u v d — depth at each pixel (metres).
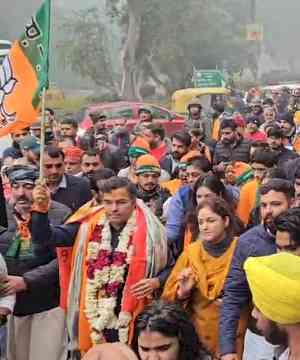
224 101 28.23
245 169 8.42
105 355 3.25
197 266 4.95
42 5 5.81
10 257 5.81
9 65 5.92
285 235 4.04
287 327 2.84
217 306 4.93
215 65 43.56
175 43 41.34
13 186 5.80
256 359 4.58
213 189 5.89
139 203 5.31
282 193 4.72
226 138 11.07
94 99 41.62
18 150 10.33
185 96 28.39
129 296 5.12
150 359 3.63
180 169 7.58
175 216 6.07
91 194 7.21
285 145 10.82
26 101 5.90
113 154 10.27
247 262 2.94
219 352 4.76
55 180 7.10
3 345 6.24
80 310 5.25
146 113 14.28
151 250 5.14
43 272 5.69
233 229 4.97
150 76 42.44
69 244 5.37
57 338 5.86
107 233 5.23
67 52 42.06
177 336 3.62
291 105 24.89
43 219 5.24
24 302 5.84
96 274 5.19
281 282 2.81
